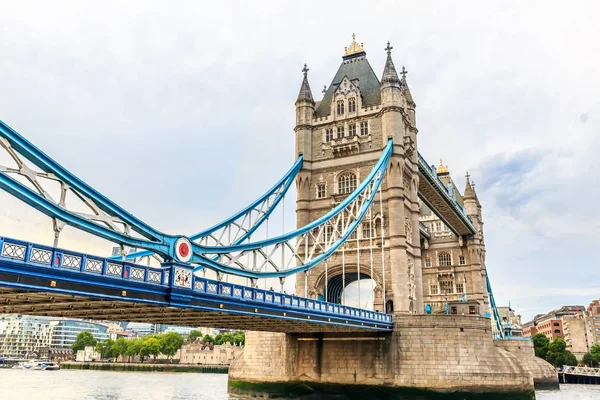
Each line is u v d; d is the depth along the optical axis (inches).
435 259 3895.2
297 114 2556.6
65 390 2787.9
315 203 2426.2
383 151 2301.9
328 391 1931.6
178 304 1005.2
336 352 1961.1
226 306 1135.6
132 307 1013.2
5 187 765.9
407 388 1830.7
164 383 3528.5
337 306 1566.2
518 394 1851.6
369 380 1884.8
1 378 3786.9
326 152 2479.1
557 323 6973.4
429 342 1856.5
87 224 876.0
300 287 2322.8
